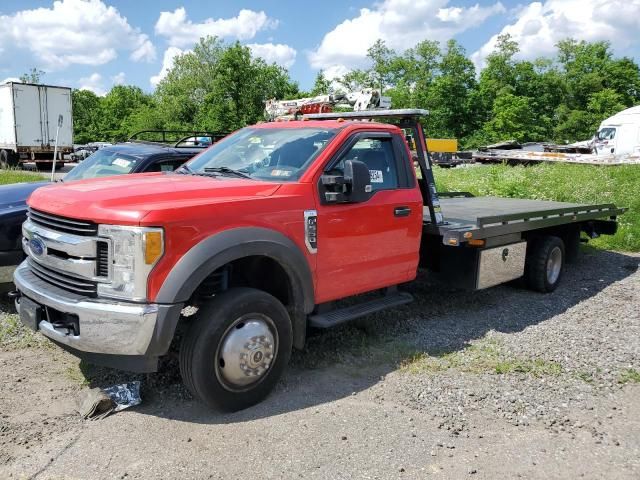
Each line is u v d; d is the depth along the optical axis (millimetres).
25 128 27625
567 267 9016
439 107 67812
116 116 90938
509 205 8898
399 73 71875
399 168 5527
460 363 4961
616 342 5562
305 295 4496
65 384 4445
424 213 6309
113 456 3447
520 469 3395
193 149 8000
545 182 15438
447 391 4410
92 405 3930
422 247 6609
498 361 5000
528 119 63938
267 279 4605
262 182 4531
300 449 3559
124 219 3631
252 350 4008
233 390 3988
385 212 5184
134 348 3631
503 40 69125
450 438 3736
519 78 69625
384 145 5453
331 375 4703
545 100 70375
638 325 6129
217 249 3830
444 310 6613
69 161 29859
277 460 3438
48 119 28312
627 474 3355
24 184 6918
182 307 3691
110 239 3678
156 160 7465
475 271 6207
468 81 69938
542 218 7070
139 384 4258
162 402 4180
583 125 67562
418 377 4668
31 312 4109
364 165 4668
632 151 27750
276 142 5156
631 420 4031
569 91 72438
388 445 3625
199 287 4277
